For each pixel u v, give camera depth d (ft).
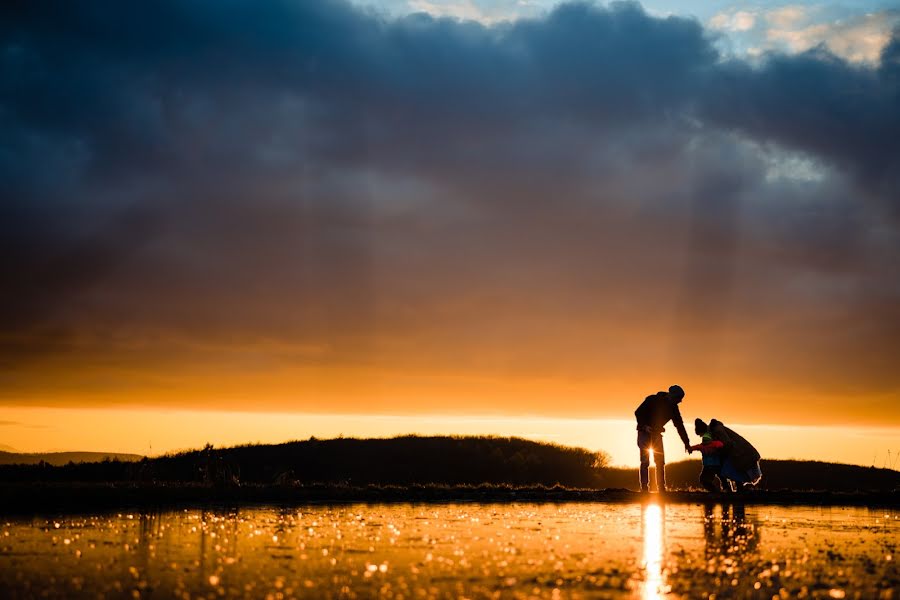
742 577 32.22
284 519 52.54
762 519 56.49
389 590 28.91
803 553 39.19
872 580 32.14
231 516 53.88
